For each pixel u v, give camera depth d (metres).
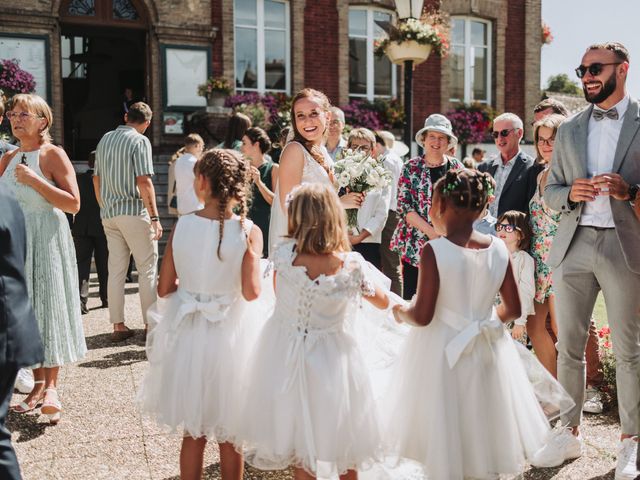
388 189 5.05
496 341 2.80
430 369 2.73
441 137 4.68
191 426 2.80
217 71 12.11
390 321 3.28
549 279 4.20
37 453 3.53
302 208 2.73
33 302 3.88
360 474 3.01
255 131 6.36
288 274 2.74
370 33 13.46
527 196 4.44
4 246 2.50
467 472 2.69
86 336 6.02
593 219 3.43
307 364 2.67
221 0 12.04
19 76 10.64
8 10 10.66
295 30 12.64
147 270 5.85
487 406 2.73
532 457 2.85
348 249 2.85
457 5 13.91
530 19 14.57
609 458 3.53
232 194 2.96
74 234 6.97
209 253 2.91
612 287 3.35
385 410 2.86
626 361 3.36
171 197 7.87
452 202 2.79
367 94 13.55
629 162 3.33
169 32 11.66
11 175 4.03
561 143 3.55
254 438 2.69
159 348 2.97
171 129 11.82
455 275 2.73
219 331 2.91
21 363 2.50
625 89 3.40
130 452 3.56
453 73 14.27
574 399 3.55
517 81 14.65
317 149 3.74
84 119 15.38
